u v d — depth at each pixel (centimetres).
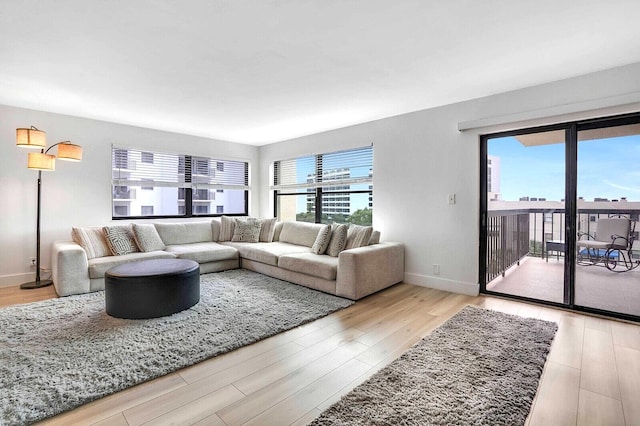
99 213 453
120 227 421
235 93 339
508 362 203
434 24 207
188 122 461
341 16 198
